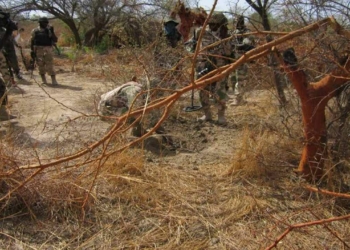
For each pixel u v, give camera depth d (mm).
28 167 3029
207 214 3363
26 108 7020
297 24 3732
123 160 4031
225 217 3318
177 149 4953
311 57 3592
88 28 23984
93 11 21219
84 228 3178
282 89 4582
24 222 3244
